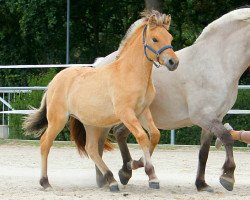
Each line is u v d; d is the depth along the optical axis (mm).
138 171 14312
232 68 10781
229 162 10484
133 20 27781
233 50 10805
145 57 10352
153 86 10625
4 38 28453
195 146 18984
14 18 28219
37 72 27078
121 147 11812
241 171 14398
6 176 12961
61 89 11172
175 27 26125
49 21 26250
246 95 19406
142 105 10500
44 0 26094
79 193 10508
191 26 26141
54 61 27984
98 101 10609
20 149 18562
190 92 10906
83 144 11773
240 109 19344
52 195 10180
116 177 13078
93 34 28047
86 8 27734
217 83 10719
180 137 20000
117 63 10672
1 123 22656
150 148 10719
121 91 10320
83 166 15102
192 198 9883
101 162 11109
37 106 20359
